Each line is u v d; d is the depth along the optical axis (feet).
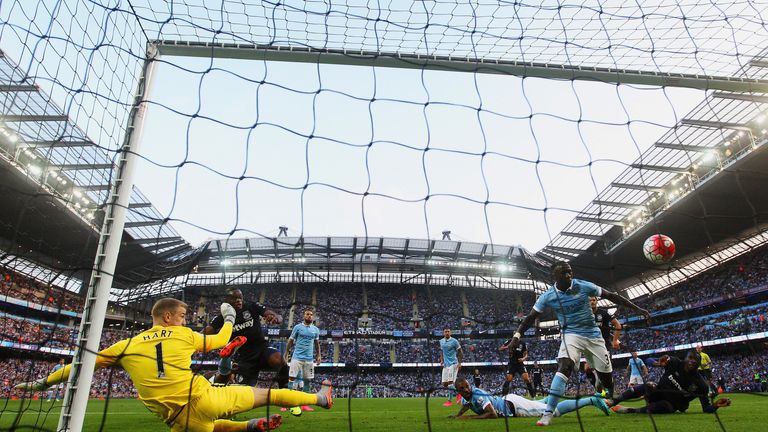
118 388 83.30
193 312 86.43
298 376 26.76
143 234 58.23
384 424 18.83
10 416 21.30
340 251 131.23
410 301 141.59
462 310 138.10
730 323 90.79
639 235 102.78
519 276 136.56
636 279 120.98
